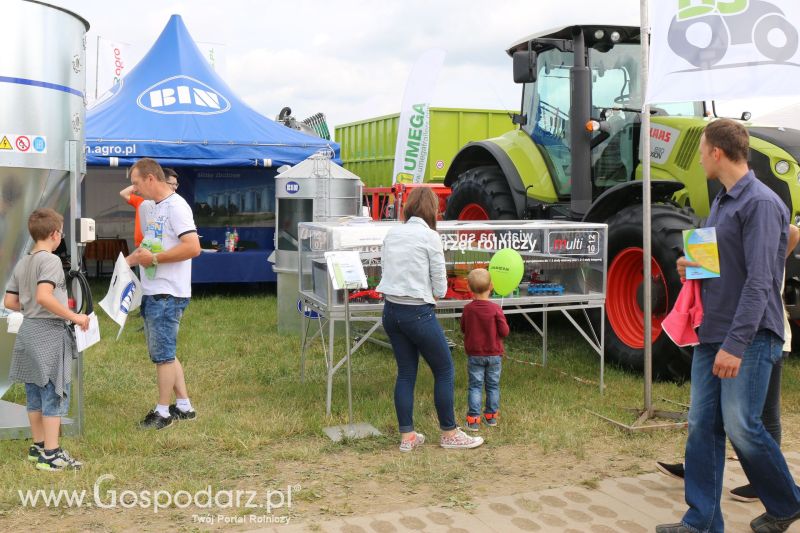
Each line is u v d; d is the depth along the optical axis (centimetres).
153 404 497
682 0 392
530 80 640
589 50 680
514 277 474
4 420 436
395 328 413
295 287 722
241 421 454
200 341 695
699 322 298
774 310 290
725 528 318
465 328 454
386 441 428
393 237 415
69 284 425
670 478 375
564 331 755
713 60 385
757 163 563
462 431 442
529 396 518
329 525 318
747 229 284
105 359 623
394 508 337
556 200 728
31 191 413
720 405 299
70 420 429
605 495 353
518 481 372
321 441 430
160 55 1089
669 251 539
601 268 524
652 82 398
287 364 607
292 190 709
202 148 970
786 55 374
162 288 443
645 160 459
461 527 318
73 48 428
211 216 1055
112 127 966
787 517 304
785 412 483
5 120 398
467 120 1370
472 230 500
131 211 1167
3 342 426
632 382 556
